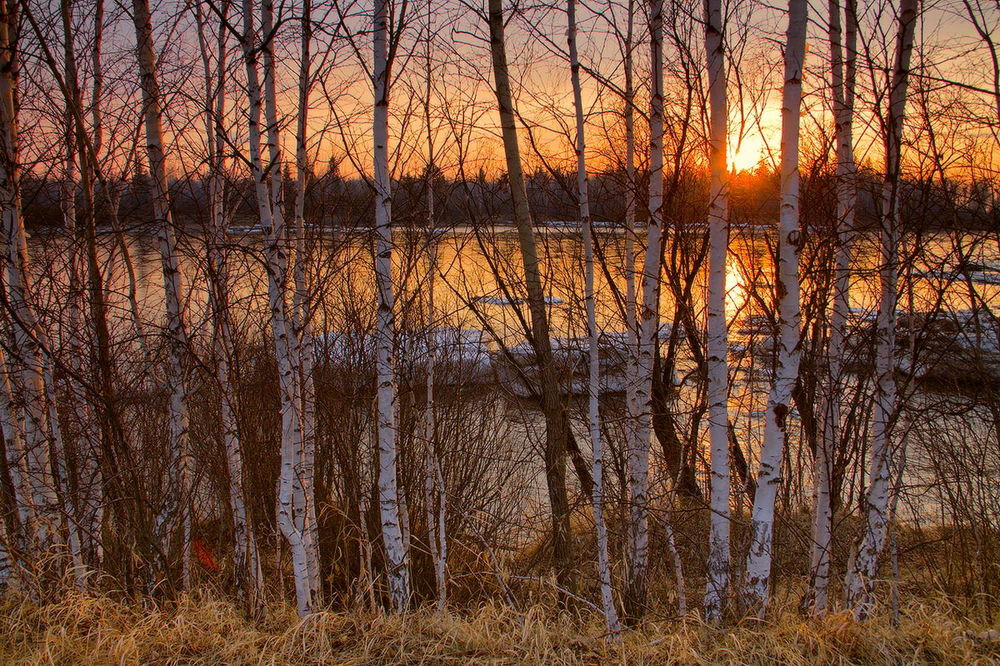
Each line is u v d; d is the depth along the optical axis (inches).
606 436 252.7
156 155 193.8
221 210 204.7
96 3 203.9
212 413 265.1
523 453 329.7
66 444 225.0
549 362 258.1
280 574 213.5
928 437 279.6
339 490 304.0
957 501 264.5
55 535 197.2
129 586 198.7
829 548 217.2
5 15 180.7
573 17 186.7
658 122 199.6
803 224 216.4
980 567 246.4
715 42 170.6
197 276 209.9
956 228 223.9
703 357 260.7
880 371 191.3
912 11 176.1
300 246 199.6
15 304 183.2
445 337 301.7
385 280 189.8
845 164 191.9
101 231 198.1
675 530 219.9
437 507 285.3
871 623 164.6
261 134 176.4
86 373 206.4
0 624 167.5
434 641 167.0
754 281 229.1
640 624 191.3
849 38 186.4
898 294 196.2
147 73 191.6
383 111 181.3
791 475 283.1
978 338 251.1
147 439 233.1
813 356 239.1
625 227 222.8
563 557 254.7
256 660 156.9
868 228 201.5
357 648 164.7
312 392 212.7
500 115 252.7
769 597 184.1
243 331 239.3
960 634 160.6
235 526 218.2
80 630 166.6
